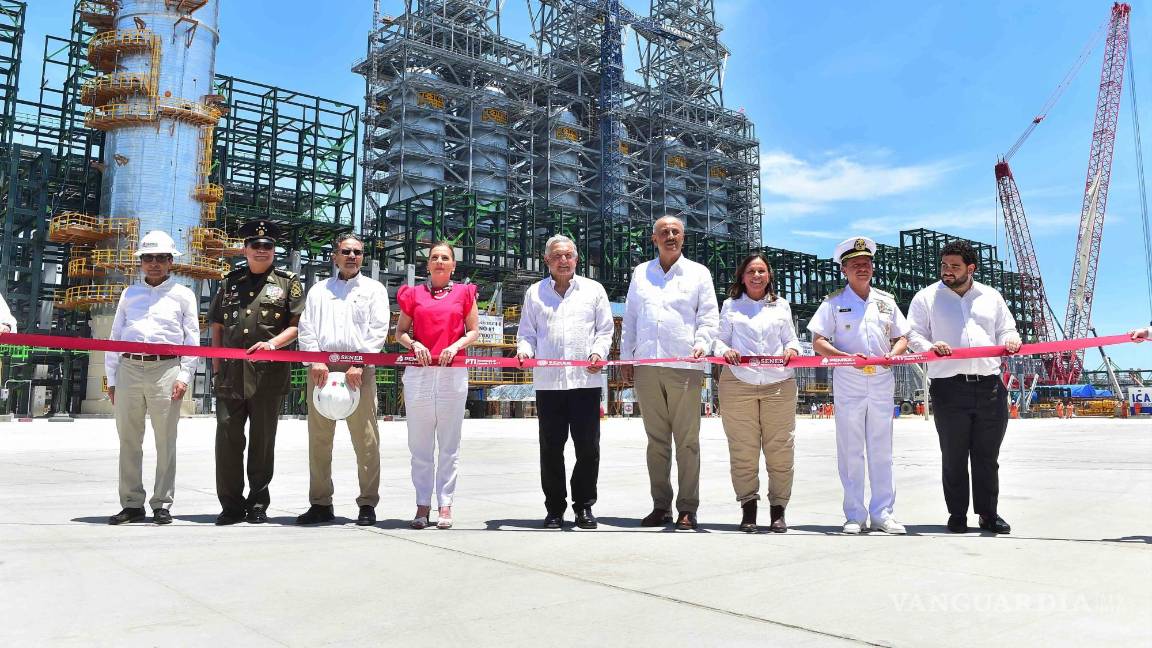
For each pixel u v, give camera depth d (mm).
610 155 89000
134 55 47469
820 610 3584
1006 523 6039
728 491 9266
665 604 3707
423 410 6328
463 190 80438
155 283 6617
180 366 6508
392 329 56406
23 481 9742
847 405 6188
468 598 3840
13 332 5633
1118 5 92125
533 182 86562
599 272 83875
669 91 98625
